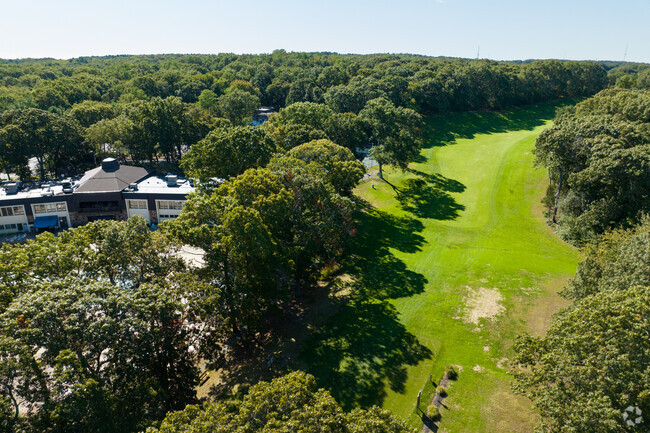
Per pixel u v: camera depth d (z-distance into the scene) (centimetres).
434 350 3812
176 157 10400
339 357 3731
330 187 5109
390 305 4512
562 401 2177
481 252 5725
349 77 15688
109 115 10812
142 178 7412
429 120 12825
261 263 3762
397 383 3422
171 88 16175
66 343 2389
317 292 4762
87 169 9519
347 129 8075
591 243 4834
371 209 7144
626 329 2102
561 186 6694
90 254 3294
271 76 19038
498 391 3281
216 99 13988
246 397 2038
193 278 3466
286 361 3697
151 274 3447
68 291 2547
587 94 17200
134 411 2448
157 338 2653
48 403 2189
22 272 2947
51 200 6494
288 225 4562
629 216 5188
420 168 9125
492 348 3794
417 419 3044
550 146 6247
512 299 4562
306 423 1806
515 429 2922
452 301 4562
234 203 3906
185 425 1875
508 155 9531
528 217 6819
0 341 2153
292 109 8444
